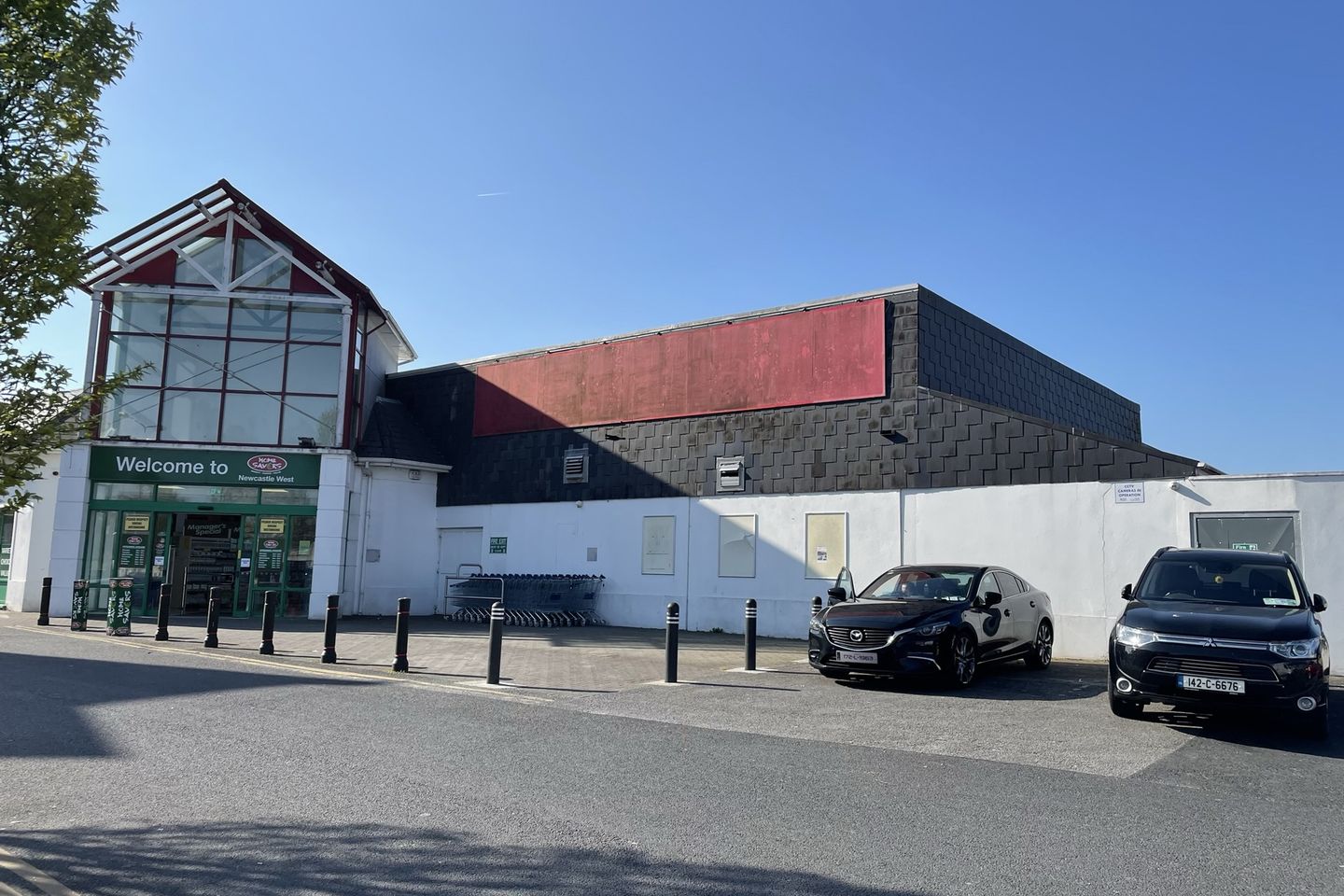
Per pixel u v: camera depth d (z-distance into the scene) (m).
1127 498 14.94
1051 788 6.71
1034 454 16.02
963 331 19.53
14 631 17.62
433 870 4.90
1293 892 4.68
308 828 5.62
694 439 20.70
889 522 17.61
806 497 18.78
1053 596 15.51
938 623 11.38
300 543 22.28
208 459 22.09
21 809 6.00
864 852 5.21
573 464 22.72
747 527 19.56
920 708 10.13
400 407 26.55
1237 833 5.66
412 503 24.72
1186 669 8.61
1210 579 9.95
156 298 22.58
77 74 6.68
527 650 15.84
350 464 22.86
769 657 15.04
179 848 5.24
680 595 20.33
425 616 24.27
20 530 24.03
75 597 18.42
